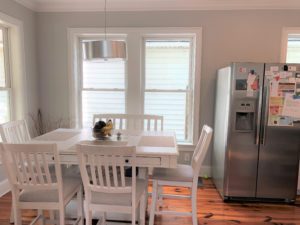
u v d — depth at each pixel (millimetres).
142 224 2129
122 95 3789
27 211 2633
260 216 2605
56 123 3807
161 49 3678
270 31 3346
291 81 2674
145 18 3492
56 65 3699
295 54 3553
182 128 3773
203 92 3543
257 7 3314
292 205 2855
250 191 2891
